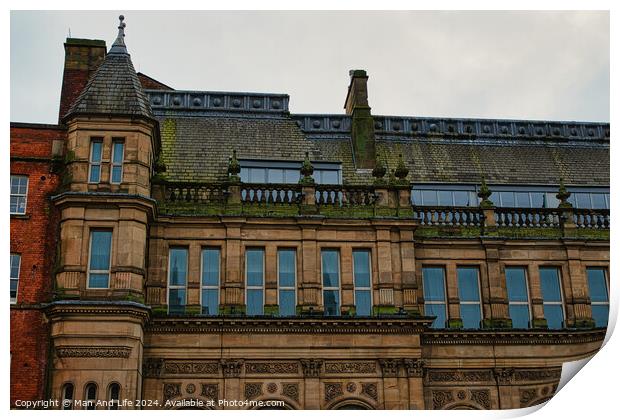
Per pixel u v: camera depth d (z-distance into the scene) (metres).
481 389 30.16
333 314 29.64
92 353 25.94
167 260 29.58
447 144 37.06
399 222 30.61
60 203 27.66
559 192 33.53
